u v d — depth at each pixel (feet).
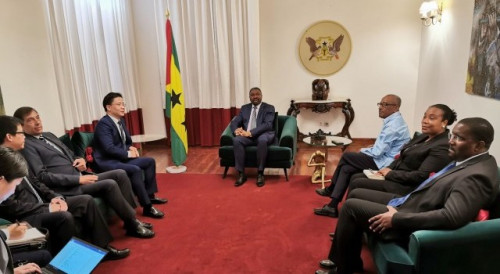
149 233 8.06
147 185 9.69
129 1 15.46
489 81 8.07
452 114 7.08
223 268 6.82
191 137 16.74
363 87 16.26
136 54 16.10
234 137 11.89
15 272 4.40
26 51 9.88
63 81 11.57
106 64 13.97
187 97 16.19
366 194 6.95
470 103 9.41
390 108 8.93
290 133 11.50
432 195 5.28
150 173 9.69
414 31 15.29
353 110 16.16
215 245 7.67
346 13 15.60
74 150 9.43
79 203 6.84
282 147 11.37
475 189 4.63
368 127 16.65
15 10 9.48
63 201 6.70
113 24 14.44
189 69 15.92
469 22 9.65
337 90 16.48
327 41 15.98
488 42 8.14
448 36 11.46
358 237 5.93
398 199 6.22
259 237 7.96
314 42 16.05
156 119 16.70
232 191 10.77
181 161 13.28
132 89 15.74
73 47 12.10
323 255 7.18
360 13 15.51
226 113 16.10
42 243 5.27
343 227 5.89
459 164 5.31
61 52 11.47
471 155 5.12
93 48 13.05
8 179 4.06
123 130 9.98
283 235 8.02
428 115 7.14
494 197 4.74
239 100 15.99
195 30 15.42
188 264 6.98
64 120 11.67
